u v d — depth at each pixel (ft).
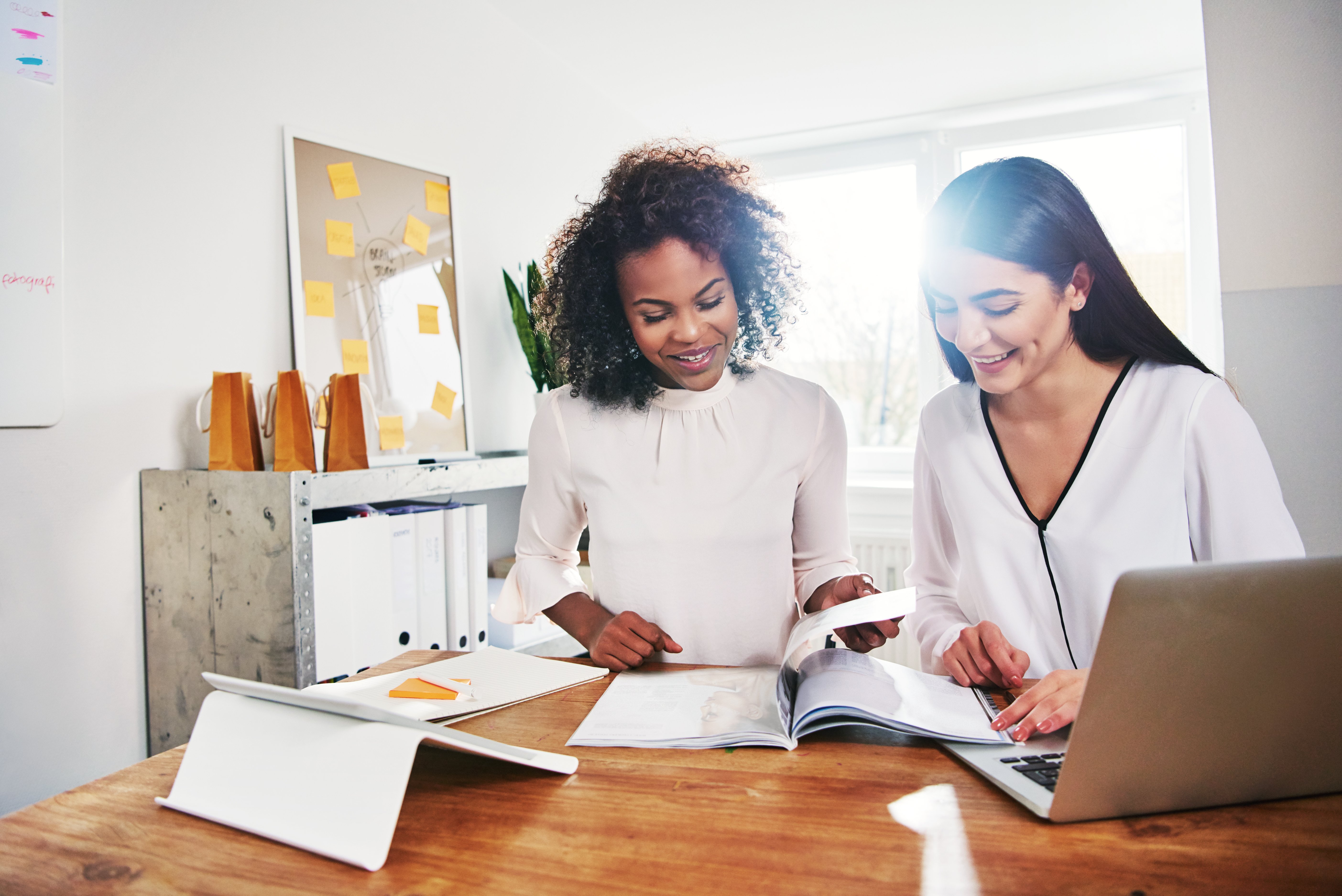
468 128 7.84
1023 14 7.91
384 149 6.88
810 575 3.72
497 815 1.98
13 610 4.45
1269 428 4.96
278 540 4.56
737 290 3.51
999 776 2.05
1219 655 1.70
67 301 4.67
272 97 5.92
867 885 1.61
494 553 7.99
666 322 3.22
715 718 2.56
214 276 5.47
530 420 8.65
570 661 3.35
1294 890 1.55
